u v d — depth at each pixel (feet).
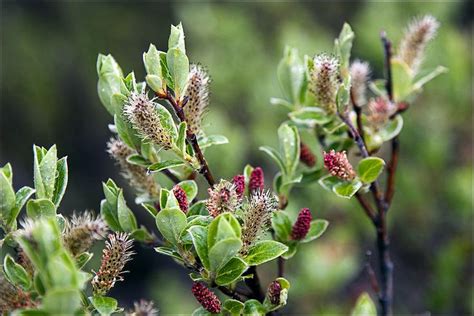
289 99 9.92
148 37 33.53
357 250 19.93
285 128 8.97
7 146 32.89
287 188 8.99
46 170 7.22
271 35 24.85
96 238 6.97
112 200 8.34
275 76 20.79
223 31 22.52
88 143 33.58
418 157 19.63
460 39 20.57
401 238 21.04
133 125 7.53
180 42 7.27
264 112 20.83
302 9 25.79
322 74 8.81
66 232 7.05
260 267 17.69
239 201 7.20
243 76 22.13
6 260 6.64
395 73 10.30
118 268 7.01
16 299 6.46
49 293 5.26
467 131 20.48
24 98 33.06
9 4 34.30
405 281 21.31
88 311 6.78
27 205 6.82
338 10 26.68
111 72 8.47
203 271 7.27
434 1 20.10
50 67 33.65
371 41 20.52
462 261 18.60
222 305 7.68
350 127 8.86
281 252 7.19
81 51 33.76
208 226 6.85
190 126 7.71
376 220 9.83
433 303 18.51
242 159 20.34
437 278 18.61
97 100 33.71
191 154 7.79
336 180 8.69
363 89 9.52
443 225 20.29
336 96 8.59
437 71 10.46
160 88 7.34
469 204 18.81
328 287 16.80
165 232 7.14
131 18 33.63
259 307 7.36
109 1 33.91
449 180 19.43
